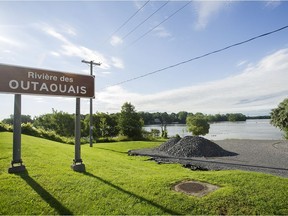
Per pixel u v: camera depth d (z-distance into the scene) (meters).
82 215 4.50
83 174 7.32
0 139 14.65
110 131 49.09
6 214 4.40
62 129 52.19
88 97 8.51
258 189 5.89
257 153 16.94
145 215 4.52
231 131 70.69
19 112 7.25
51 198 5.21
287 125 35.06
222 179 6.91
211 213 4.63
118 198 5.31
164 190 5.83
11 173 6.96
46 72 7.64
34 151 11.34
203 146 16.80
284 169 10.77
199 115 58.28
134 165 10.52
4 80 6.89
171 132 74.19
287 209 4.81
